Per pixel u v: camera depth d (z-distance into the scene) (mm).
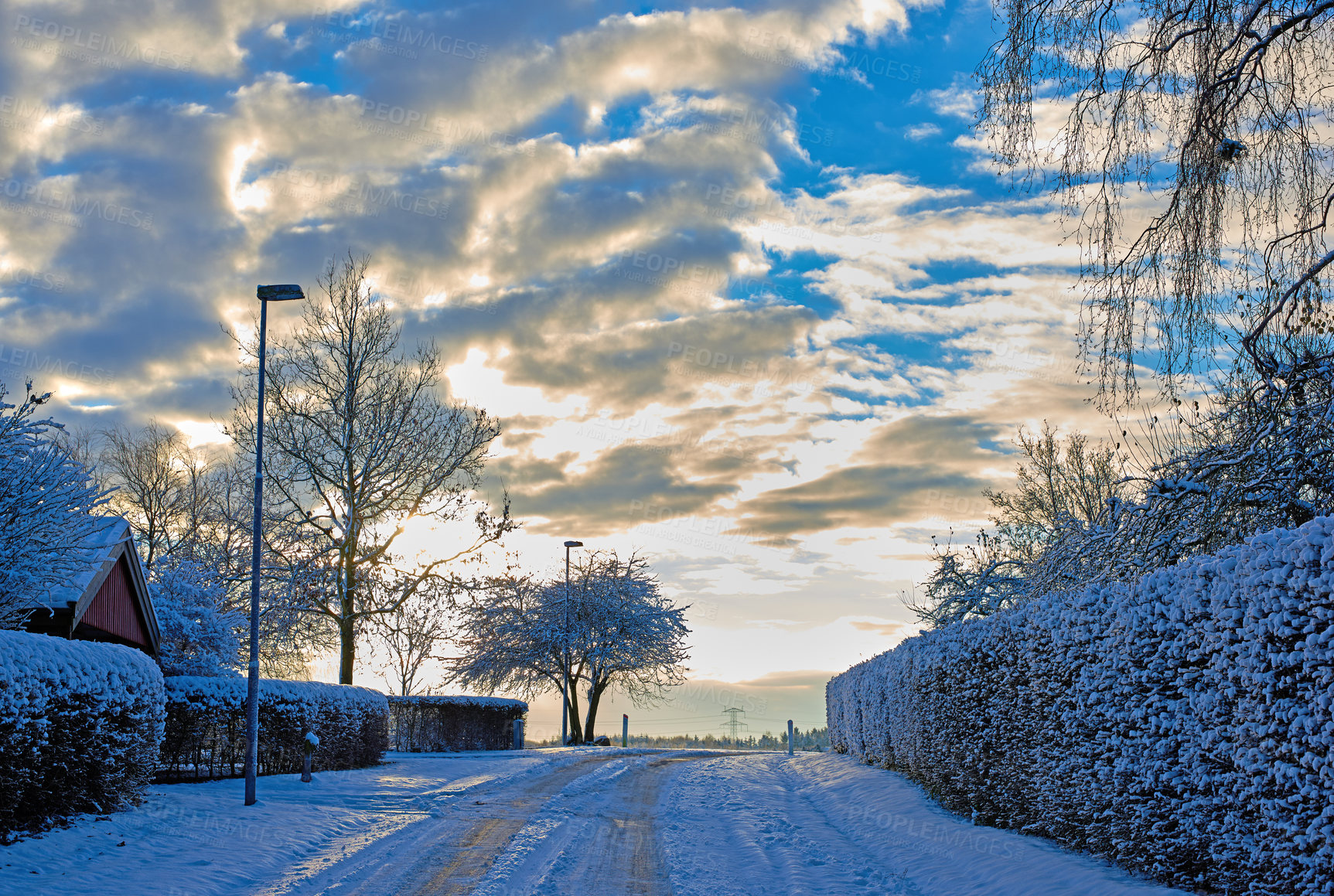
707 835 14258
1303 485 9781
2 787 10430
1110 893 8062
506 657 43875
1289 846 6492
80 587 16000
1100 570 11852
